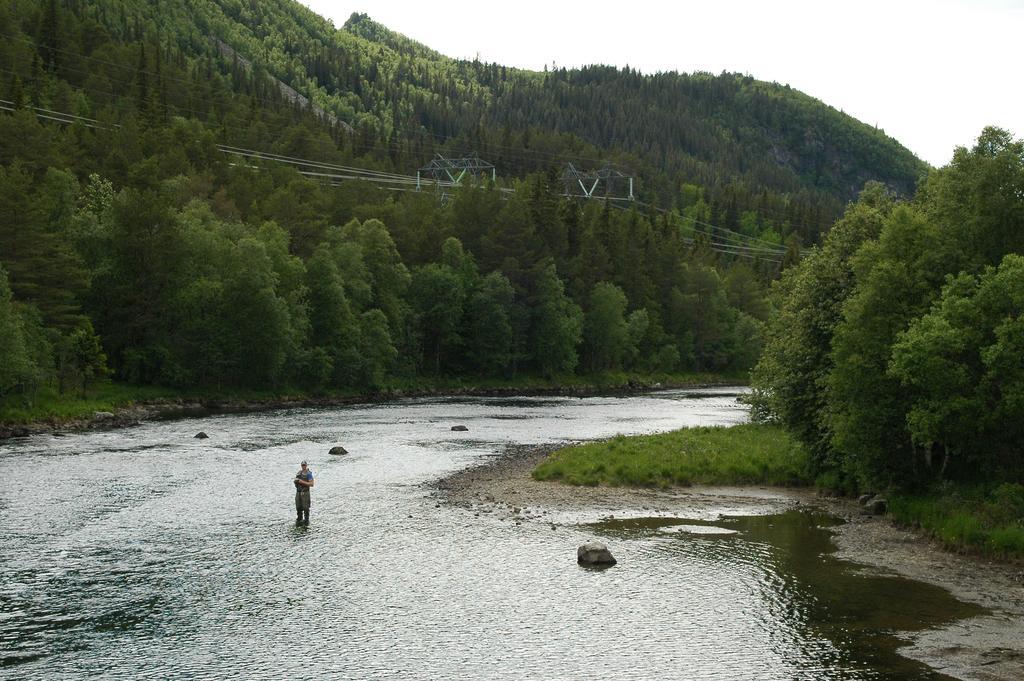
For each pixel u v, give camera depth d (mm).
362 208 140000
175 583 26719
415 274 125188
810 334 43250
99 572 27766
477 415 79812
